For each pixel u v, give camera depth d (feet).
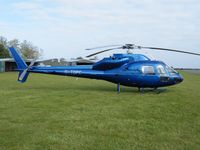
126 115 23.43
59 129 18.97
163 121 21.13
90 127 19.47
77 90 44.47
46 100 32.50
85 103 30.09
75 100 32.37
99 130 18.66
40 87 51.52
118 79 39.70
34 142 16.07
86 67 41.91
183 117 22.49
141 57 39.99
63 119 22.03
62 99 33.27
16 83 63.00
